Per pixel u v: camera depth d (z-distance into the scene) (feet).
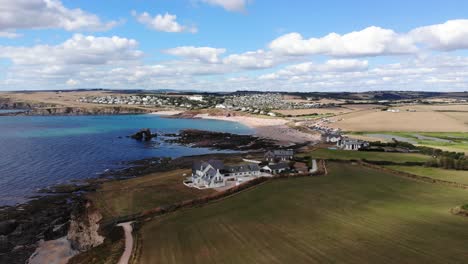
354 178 270.87
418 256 136.26
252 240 157.58
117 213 205.46
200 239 161.07
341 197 220.64
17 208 236.84
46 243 190.70
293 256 140.56
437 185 247.91
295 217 185.68
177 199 228.84
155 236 167.32
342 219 180.45
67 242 192.03
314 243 152.15
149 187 258.98
